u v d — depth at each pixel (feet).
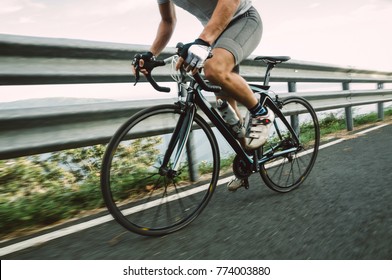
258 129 7.10
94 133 7.26
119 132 5.66
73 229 6.44
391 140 13.51
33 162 9.02
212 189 6.79
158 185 7.77
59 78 6.95
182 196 8.00
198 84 5.97
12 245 5.82
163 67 8.87
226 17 5.72
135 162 8.50
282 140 8.26
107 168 5.53
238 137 7.02
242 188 8.51
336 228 5.64
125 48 7.93
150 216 6.70
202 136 6.88
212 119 6.84
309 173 9.14
